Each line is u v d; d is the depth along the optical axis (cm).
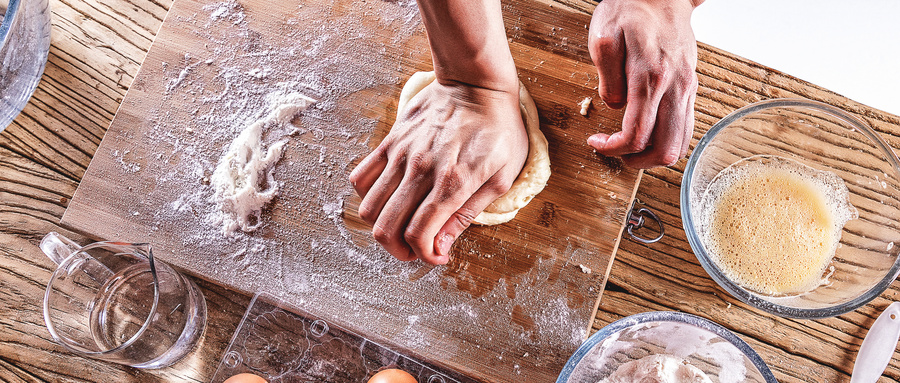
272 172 105
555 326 98
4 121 105
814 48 106
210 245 104
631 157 92
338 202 104
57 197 109
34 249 108
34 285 106
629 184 100
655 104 83
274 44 108
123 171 106
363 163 90
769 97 104
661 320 90
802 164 98
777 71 105
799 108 94
